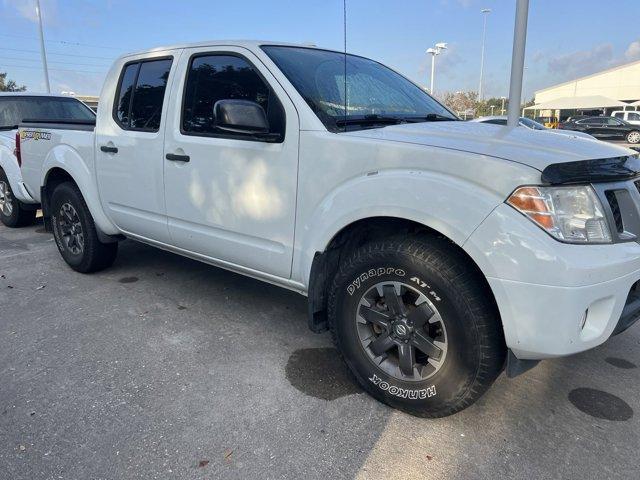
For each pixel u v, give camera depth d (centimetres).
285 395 285
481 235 222
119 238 464
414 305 258
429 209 235
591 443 249
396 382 265
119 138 402
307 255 289
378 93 352
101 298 422
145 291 439
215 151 329
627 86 5397
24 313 391
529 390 294
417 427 259
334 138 273
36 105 756
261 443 246
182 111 355
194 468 229
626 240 235
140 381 297
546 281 212
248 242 325
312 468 230
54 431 252
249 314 394
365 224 274
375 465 233
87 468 228
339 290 277
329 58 358
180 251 387
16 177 621
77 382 296
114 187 415
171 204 367
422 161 243
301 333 363
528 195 217
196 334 359
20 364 315
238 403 277
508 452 242
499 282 220
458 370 242
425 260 240
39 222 723
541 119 4344
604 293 221
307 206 288
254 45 325
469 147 242
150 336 354
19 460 232
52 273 486
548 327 217
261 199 309
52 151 474
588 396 289
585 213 224
